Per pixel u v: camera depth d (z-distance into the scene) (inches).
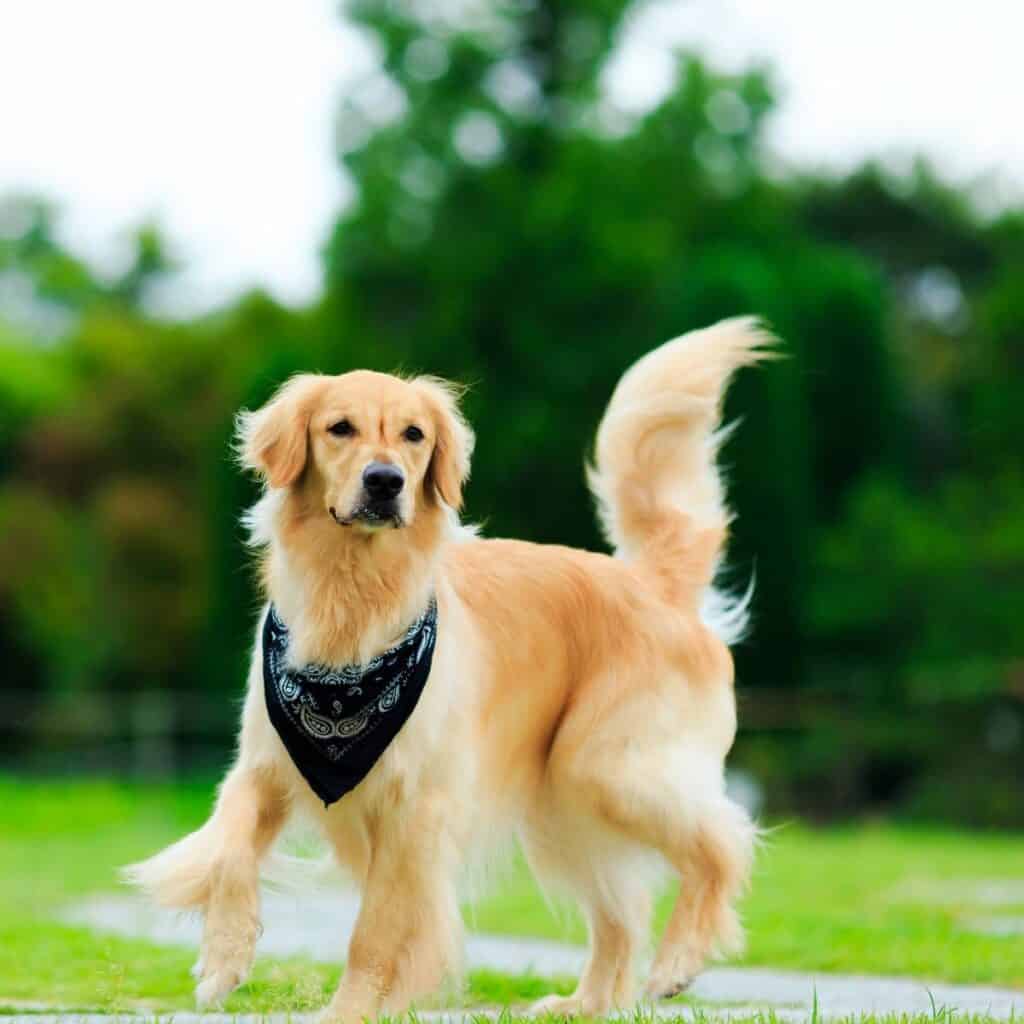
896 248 1768.0
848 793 876.6
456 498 239.6
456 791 236.8
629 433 291.7
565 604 264.7
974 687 883.4
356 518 226.1
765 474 923.4
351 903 485.7
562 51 1363.2
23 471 1331.2
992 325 1242.6
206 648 963.3
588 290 1240.8
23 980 299.9
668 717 265.3
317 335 1339.8
